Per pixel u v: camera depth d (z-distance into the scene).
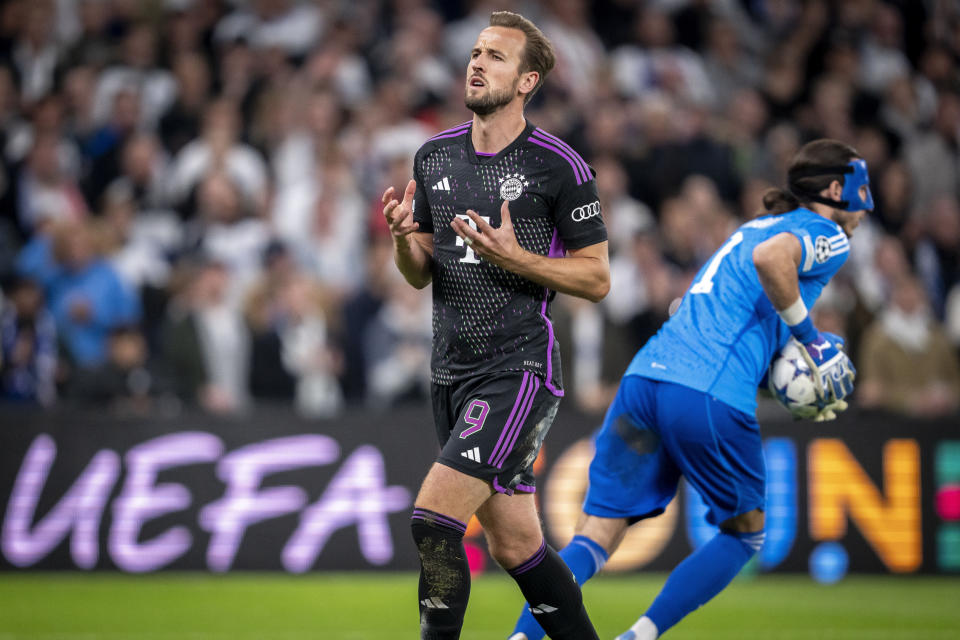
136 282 32.59
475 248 11.89
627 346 29.44
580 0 42.28
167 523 25.84
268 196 34.97
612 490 14.63
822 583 25.97
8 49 39.06
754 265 14.34
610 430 14.79
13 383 28.56
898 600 23.56
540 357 12.62
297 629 19.64
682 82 41.41
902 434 26.70
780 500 26.44
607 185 35.72
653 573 26.25
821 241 14.41
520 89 12.70
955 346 33.41
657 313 31.23
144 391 27.64
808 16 44.47
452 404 12.88
